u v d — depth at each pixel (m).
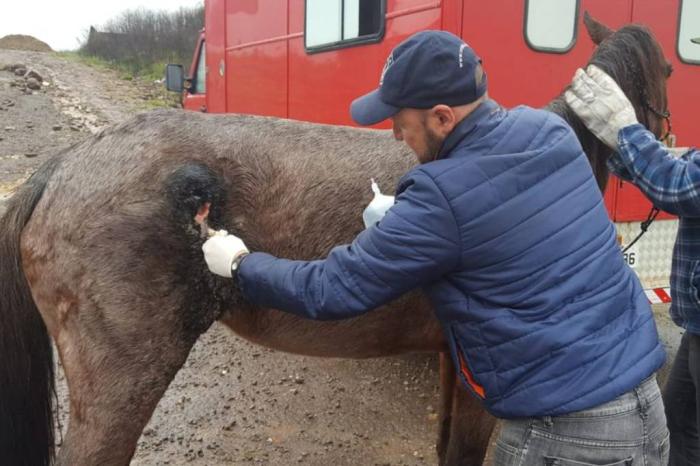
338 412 4.17
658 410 1.95
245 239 2.47
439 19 4.00
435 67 1.78
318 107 5.53
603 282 1.89
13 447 2.57
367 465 3.63
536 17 4.09
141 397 2.38
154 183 2.38
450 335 1.96
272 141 2.57
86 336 2.35
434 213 1.77
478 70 1.83
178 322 2.42
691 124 4.64
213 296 2.45
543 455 1.89
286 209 2.51
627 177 2.50
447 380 3.21
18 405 2.57
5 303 2.51
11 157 11.05
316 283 1.87
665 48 4.46
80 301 2.34
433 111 1.82
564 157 1.89
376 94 1.90
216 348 5.04
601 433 1.84
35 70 20.64
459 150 1.84
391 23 4.50
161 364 2.40
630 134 2.38
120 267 2.32
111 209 2.34
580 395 1.80
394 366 4.81
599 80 2.57
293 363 4.80
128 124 2.53
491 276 1.82
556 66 4.19
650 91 2.94
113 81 22.44
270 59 6.35
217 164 2.46
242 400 4.26
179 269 2.38
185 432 3.87
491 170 1.79
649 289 4.53
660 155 2.26
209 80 8.10
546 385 1.81
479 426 2.91
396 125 1.93
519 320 1.82
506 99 4.11
